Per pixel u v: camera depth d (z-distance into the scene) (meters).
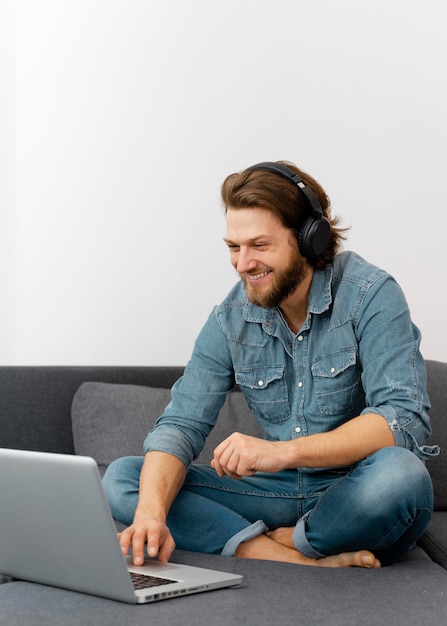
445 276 3.06
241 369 2.07
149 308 3.03
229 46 3.07
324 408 2.00
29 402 2.69
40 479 1.43
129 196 3.03
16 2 3.03
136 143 3.04
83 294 3.02
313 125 3.07
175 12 3.06
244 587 1.52
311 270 2.00
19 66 3.03
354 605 1.39
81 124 3.03
